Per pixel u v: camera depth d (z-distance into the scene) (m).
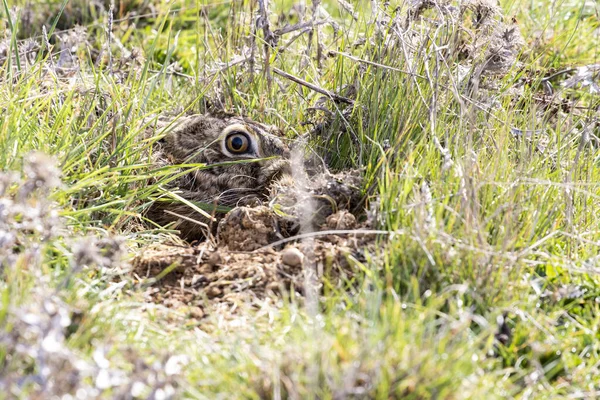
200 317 6.57
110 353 5.65
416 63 8.58
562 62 11.30
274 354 5.65
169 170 8.25
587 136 8.40
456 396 5.30
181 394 5.35
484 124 8.38
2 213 6.03
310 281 6.79
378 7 9.46
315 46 10.36
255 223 7.62
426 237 6.66
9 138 7.51
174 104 9.76
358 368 5.27
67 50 10.51
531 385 5.78
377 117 8.62
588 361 6.11
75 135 7.98
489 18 9.53
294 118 9.47
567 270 6.96
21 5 12.14
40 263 6.19
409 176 7.27
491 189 7.38
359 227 7.45
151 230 7.86
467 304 6.44
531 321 6.29
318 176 8.23
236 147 8.64
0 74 9.23
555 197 7.82
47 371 4.94
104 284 6.69
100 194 7.85
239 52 10.05
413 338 5.52
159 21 12.41
